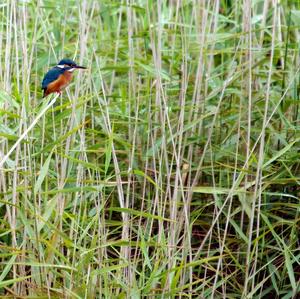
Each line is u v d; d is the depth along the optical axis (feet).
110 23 41.73
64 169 29.09
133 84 34.65
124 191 33.17
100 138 34.12
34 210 26.05
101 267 27.35
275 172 31.42
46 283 26.91
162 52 38.40
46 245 28.14
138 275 30.22
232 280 31.09
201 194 33.55
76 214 29.63
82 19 31.53
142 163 33.65
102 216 28.84
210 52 35.73
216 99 36.14
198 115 34.50
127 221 28.68
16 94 28.96
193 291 28.19
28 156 29.30
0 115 27.78
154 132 33.32
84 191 30.14
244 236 29.48
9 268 25.82
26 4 31.22
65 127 32.99
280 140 32.24
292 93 35.01
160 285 29.37
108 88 39.09
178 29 39.14
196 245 32.60
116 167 28.45
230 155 32.42
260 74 35.83
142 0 40.09
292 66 34.91
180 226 29.58
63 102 34.40
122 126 34.71
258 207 29.35
